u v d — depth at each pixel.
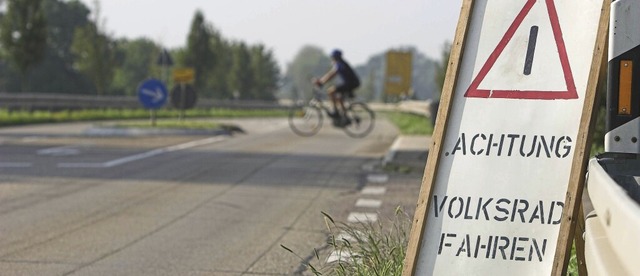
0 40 142.38
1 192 38.81
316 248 26.61
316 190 40.47
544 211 13.53
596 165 11.88
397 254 19.78
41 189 39.91
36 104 129.25
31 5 142.12
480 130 14.05
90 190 39.81
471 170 14.00
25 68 143.75
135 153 59.16
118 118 137.50
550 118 13.70
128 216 32.78
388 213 32.97
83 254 25.80
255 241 27.98
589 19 13.63
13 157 54.94
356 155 59.59
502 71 14.04
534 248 13.51
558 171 13.53
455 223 13.98
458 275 13.83
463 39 14.20
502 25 14.12
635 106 12.48
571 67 13.66
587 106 13.35
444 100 14.16
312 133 86.19
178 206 35.34
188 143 70.00
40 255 25.58
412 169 48.44
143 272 23.50
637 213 7.82
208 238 28.52
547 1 13.91
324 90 86.69
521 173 13.73
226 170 48.78
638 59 12.43
